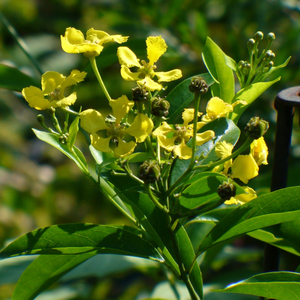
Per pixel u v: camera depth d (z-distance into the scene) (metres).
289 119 0.78
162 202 0.77
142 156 0.76
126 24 1.26
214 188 0.76
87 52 0.77
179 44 1.23
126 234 0.77
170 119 0.79
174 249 0.76
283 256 1.15
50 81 0.76
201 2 1.31
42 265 0.79
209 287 0.93
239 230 0.76
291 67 1.18
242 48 1.22
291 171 0.90
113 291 1.45
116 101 0.75
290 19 1.26
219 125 0.78
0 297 1.05
